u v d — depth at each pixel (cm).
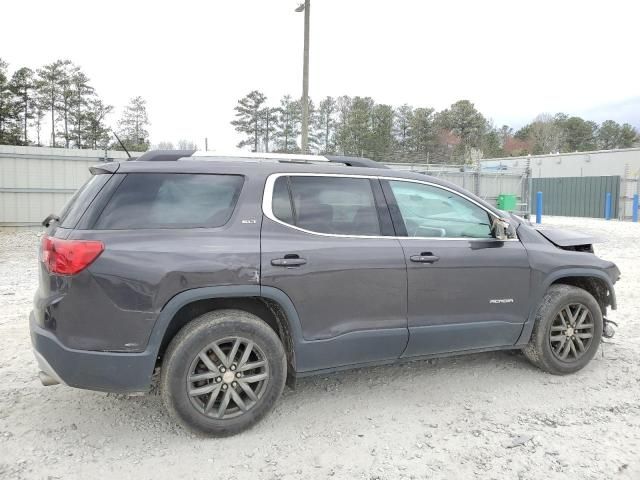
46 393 408
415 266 384
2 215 1753
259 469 308
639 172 2888
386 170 409
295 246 352
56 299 312
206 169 354
